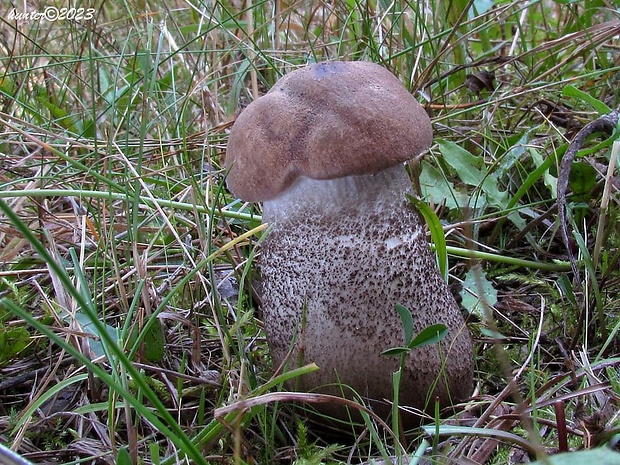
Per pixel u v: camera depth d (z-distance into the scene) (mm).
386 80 247
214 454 248
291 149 241
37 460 246
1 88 426
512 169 388
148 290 305
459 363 261
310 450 246
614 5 426
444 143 360
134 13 462
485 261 354
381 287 248
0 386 283
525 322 319
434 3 429
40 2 473
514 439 214
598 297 290
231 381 252
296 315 254
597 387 237
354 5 440
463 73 437
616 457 170
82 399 273
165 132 412
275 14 430
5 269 345
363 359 248
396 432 230
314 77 245
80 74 488
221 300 327
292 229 253
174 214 345
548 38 466
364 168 235
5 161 404
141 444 254
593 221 355
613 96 407
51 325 297
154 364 289
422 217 344
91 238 352
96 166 363
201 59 460
